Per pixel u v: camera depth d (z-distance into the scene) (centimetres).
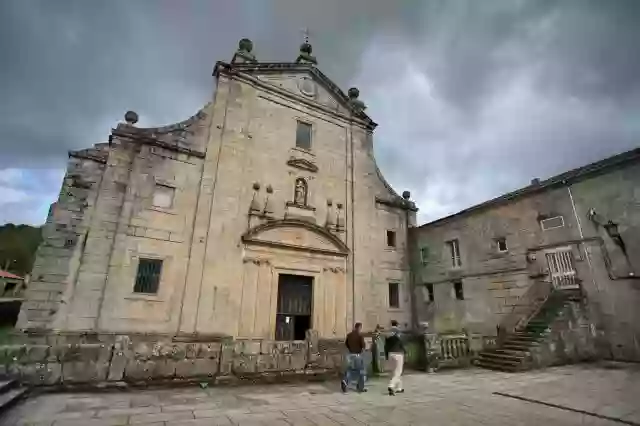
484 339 1471
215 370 985
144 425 588
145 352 921
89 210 1322
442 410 729
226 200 1573
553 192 1557
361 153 2153
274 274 1595
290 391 916
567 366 1244
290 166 1823
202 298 1388
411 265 2158
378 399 837
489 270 1758
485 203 1839
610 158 1377
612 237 1333
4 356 795
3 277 3441
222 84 1767
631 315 1245
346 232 1911
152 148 1491
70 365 842
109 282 1255
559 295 1451
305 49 2181
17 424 575
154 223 1402
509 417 671
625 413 655
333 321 1702
